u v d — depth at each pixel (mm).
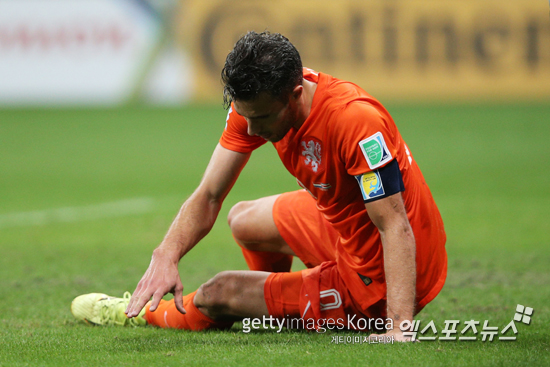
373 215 9281
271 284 10680
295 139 9609
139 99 77062
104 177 44062
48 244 23672
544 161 47906
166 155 53469
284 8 75062
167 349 9234
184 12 75812
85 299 11977
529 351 8680
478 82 76625
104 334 10844
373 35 75625
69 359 8656
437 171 44375
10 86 76312
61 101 76875
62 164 49812
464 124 66188
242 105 8805
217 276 10883
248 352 8820
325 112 9289
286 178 41938
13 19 75250
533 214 29281
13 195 37219
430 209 10109
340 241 10562
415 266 9250
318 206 10398
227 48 76062
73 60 76125
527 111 72500
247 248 12211
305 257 11492
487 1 75750
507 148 54438
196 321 11148
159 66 76562
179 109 76375
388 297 9297
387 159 9078
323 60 75625
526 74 76562
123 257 20984
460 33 76188
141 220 29281
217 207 10734
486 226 26469
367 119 9102
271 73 8539
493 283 16266
